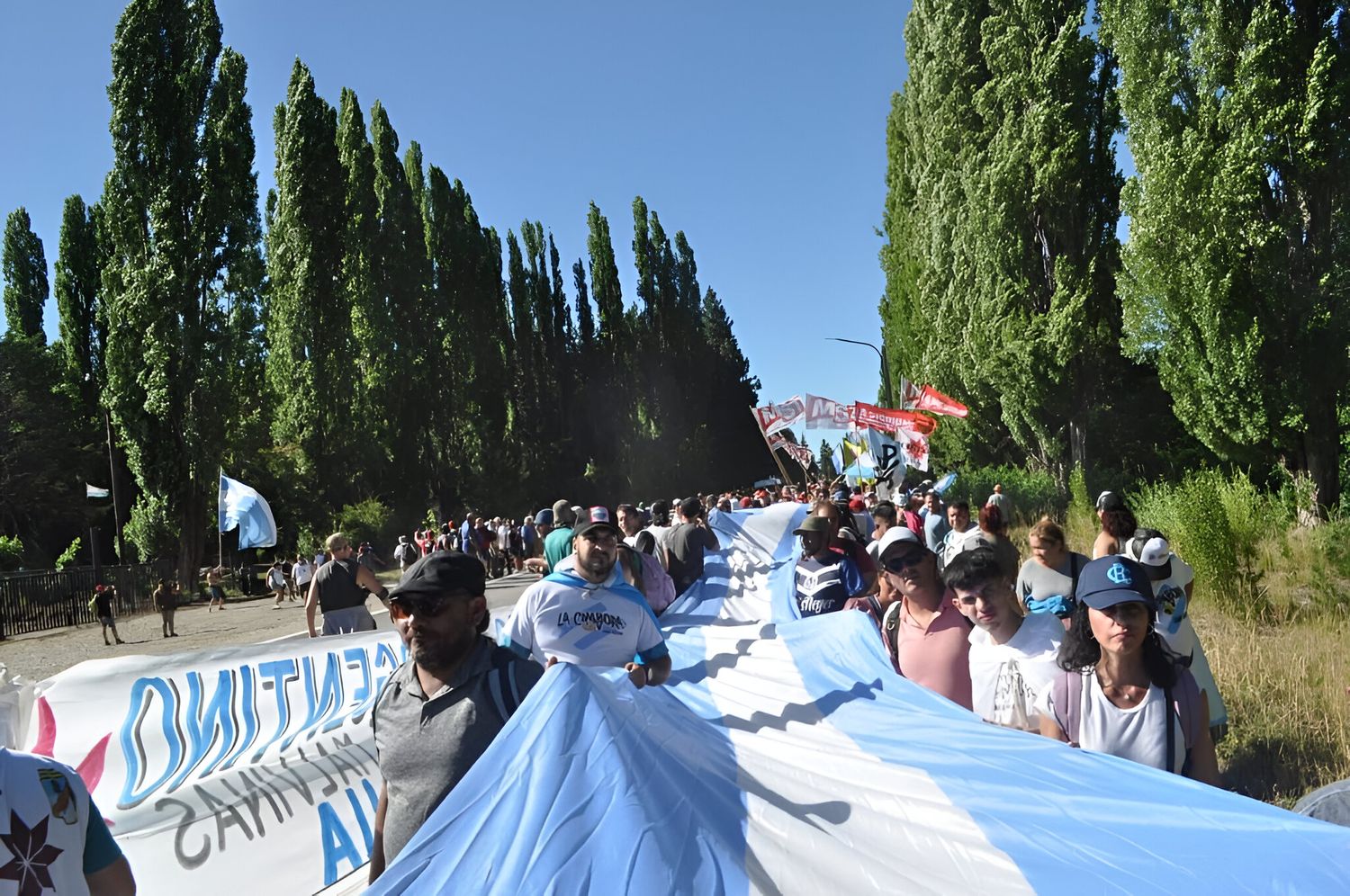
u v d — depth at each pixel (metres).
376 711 3.09
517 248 74.88
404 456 52.25
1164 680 3.23
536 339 75.62
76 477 50.28
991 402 28.73
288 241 46.97
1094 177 24.27
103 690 5.16
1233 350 15.32
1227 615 9.90
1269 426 15.42
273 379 47.50
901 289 39.16
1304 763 5.69
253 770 4.92
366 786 5.15
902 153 39.03
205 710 5.25
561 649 4.38
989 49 24.91
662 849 2.37
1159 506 14.67
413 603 2.93
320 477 46.31
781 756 3.09
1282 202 15.10
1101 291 24.58
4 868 2.17
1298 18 14.99
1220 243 15.23
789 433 25.48
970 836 2.57
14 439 48.53
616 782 2.57
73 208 55.62
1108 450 27.05
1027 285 25.08
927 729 3.37
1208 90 15.66
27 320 63.12
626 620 4.38
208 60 36.72
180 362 35.91
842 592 6.49
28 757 2.33
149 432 35.75
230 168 36.97
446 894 2.31
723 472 89.31
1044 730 3.44
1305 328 14.77
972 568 3.79
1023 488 24.84
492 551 29.45
